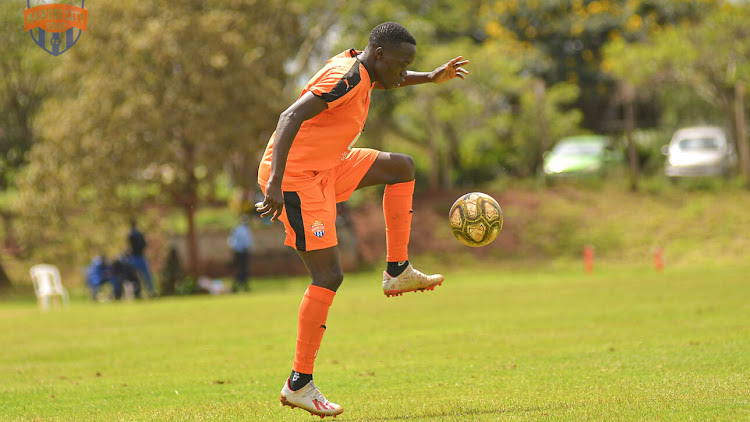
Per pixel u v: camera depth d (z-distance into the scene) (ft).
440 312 152.25
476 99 411.75
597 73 507.71
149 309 192.95
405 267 68.74
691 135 424.87
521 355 91.56
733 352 85.40
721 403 58.59
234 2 304.30
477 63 400.06
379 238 379.76
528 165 442.50
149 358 101.76
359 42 374.02
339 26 386.32
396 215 67.51
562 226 377.91
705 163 404.77
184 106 282.15
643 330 110.01
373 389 74.43
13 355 109.19
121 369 93.04
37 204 285.23
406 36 60.75
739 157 408.26
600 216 384.88
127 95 282.56
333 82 58.39
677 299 156.97
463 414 59.00
